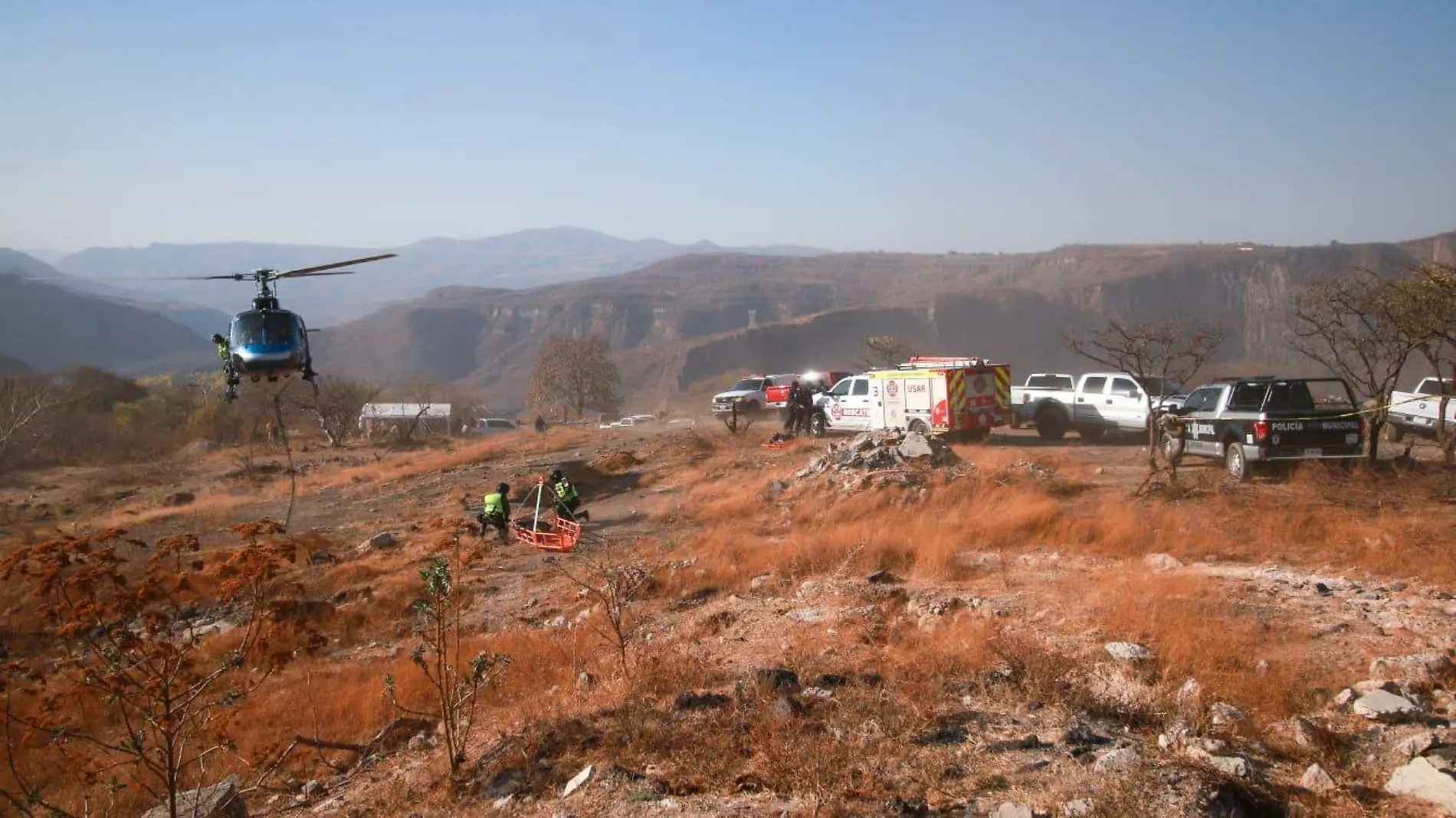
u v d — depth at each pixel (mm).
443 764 6605
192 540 7363
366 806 6227
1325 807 4293
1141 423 23625
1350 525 11484
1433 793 4250
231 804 6469
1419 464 16141
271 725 8664
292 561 7527
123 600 6609
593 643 9844
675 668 7543
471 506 25062
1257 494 14359
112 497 37344
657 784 5266
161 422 67375
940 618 8594
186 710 6930
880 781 4922
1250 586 9000
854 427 27828
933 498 16219
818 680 6824
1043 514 13414
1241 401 16531
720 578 12430
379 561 17859
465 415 86625
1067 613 8250
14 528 29469
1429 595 8234
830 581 10898
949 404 24594
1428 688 5777
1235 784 4410
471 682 7145
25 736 7512
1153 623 7328
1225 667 6367
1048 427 26000
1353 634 7070
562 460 31297
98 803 7344
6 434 49781
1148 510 13727
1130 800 4266
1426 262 17281
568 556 16359
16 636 13211
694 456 27734
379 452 50219
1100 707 5773
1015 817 4309
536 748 6266
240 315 15984
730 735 5828
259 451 53094
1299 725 5164
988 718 5797
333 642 12367
